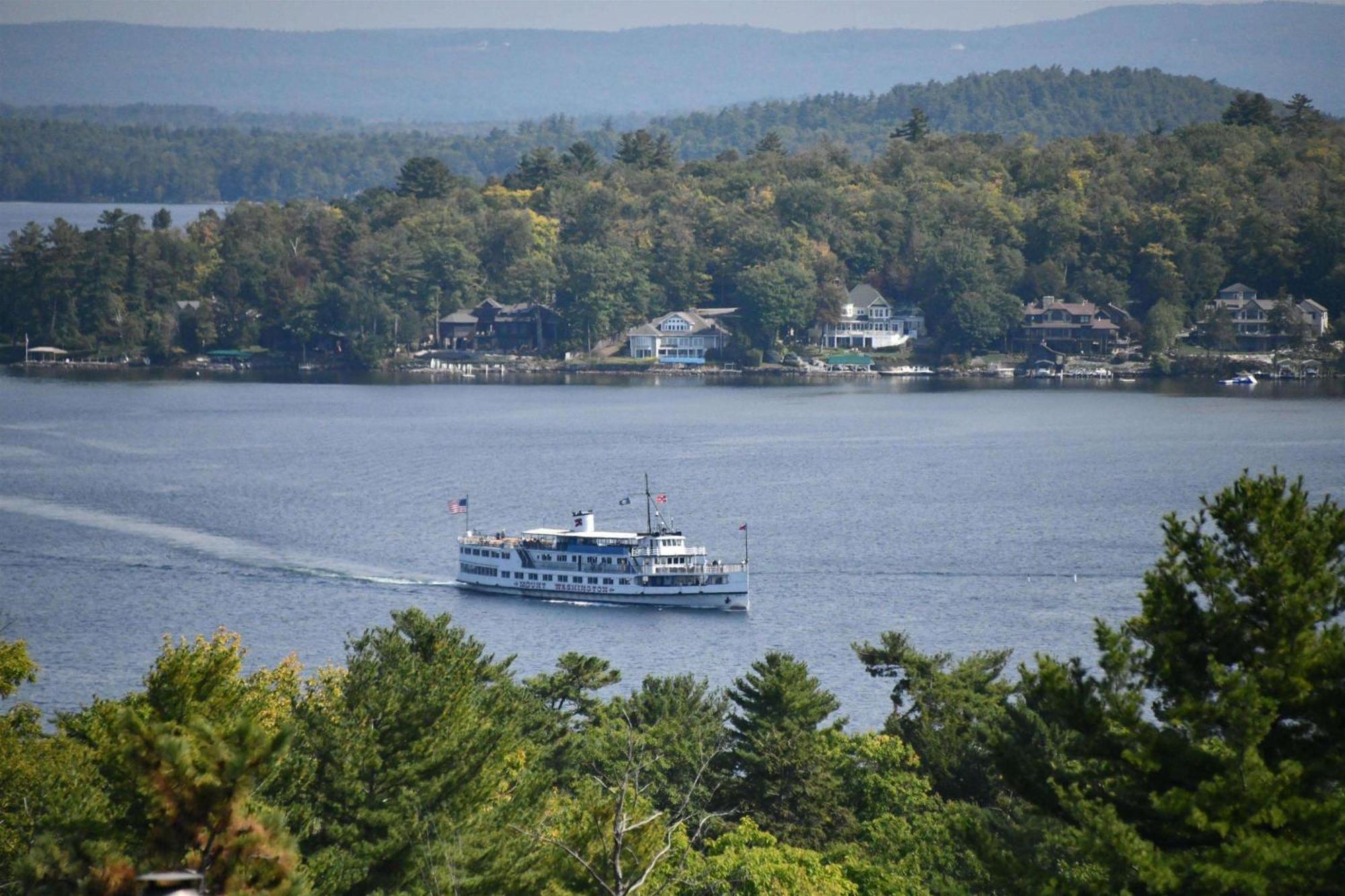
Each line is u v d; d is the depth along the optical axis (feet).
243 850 599.98
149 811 640.99
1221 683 653.71
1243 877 606.96
